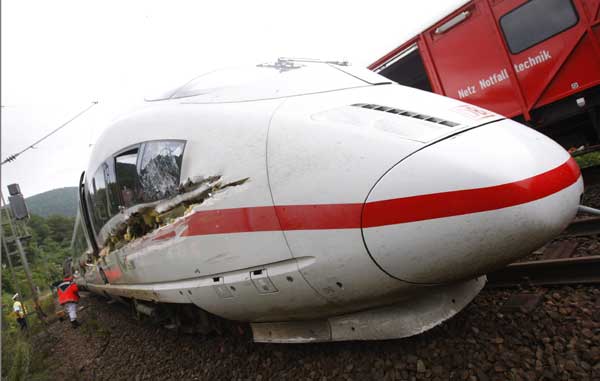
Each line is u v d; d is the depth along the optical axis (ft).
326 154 7.90
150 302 16.31
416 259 7.32
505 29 23.65
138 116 12.53
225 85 10.80
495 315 9.57
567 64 21.81
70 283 33.58
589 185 19.79
